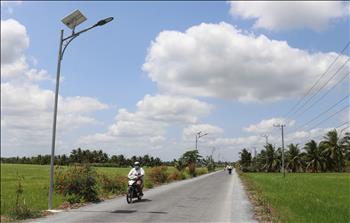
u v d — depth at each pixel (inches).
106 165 5994.1
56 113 691.4
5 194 953.5
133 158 5959.6
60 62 700.0
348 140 4471.0
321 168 4537.4
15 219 550.9
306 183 1707.7
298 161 4820.4
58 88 698.2
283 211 626.5
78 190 826.2
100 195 954.1
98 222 522.6
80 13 677.3
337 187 1432.1
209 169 4515.3
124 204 772.6
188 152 2728.8
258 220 553.3
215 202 813.9
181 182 1775.3
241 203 795.4
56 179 860.6
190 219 557.0
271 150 5098.4
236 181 1881.2
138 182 836.6
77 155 5930.1
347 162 4503.0
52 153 681.6
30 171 2910.9
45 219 552.1
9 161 7381.9
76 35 692.1
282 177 2522.1
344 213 617.3
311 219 538.9
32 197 868.6
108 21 679.1
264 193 1034.7
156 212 637.3
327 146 4525.1
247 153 6338.6
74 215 597.9
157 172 1690.5
